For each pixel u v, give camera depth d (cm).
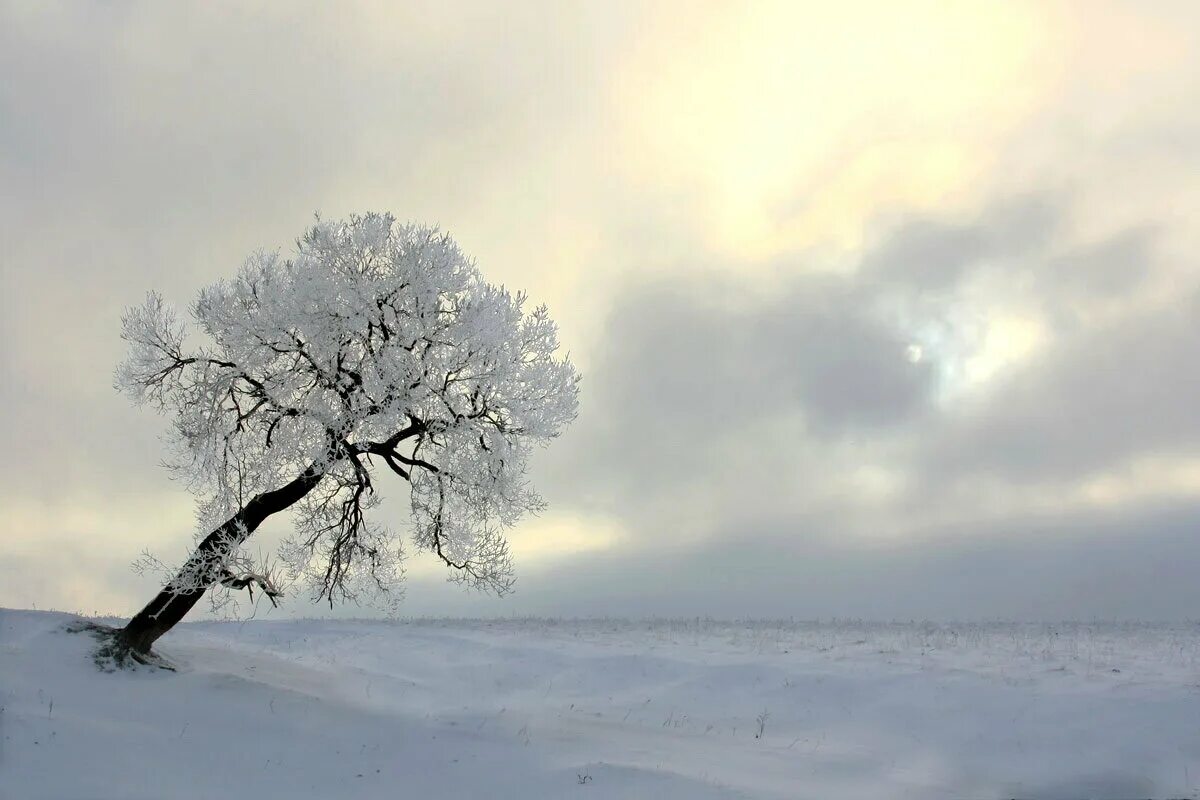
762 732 1658
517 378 1616
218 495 1491
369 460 1582
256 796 1034
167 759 1105
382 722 1409
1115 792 1206
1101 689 1680
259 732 1268
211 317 1558
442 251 1570
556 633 2984
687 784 1139
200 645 2061
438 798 1077
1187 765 1279
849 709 1775
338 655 2441
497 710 1694
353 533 1594
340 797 1060
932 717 1653
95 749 1085
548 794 1097
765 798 1099
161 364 1595
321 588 1580
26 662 1347
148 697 1335
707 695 1961
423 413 1538
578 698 1997
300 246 1609
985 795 1209
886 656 2259
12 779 961
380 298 1548
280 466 1507
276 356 1562
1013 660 2111
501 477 1622
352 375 1538
